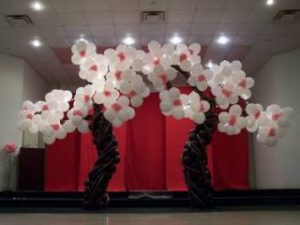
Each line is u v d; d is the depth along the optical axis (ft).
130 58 11.35
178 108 11.57
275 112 12.29
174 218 8.32
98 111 11.54
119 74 11.29
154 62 11.44
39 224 7.41
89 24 26.53
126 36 28.45
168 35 28.48
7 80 31.01
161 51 11.44
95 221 7.89
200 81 11.62
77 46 11.63
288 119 12.41
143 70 11.53
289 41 29.76
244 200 12.50
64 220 8.16
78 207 11.82
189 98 11.57
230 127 12.06
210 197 11.05
